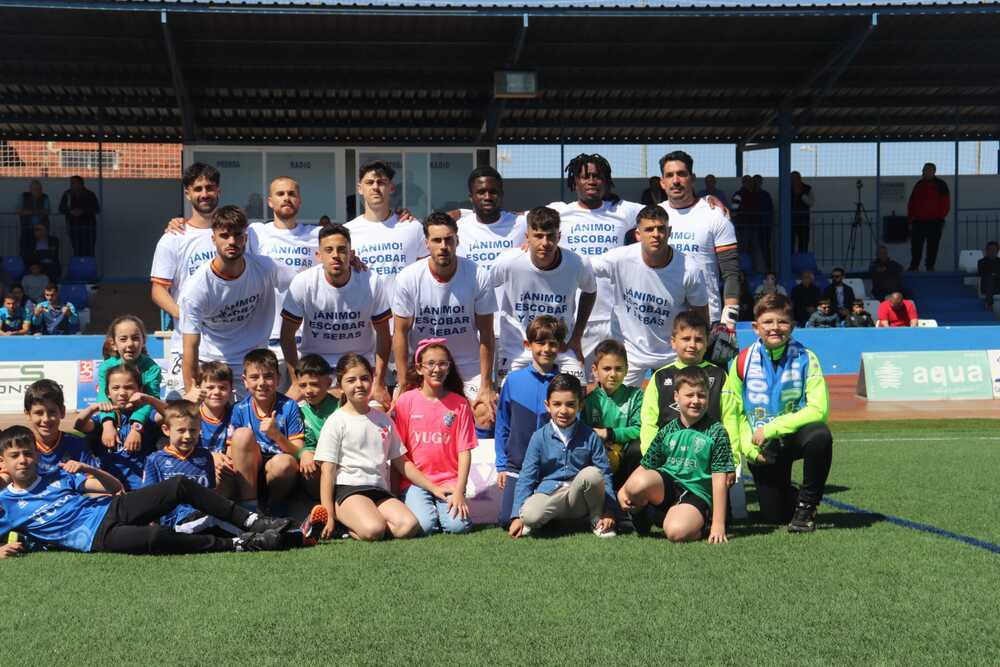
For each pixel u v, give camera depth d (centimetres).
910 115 1891
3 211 1845
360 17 1413
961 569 445
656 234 636
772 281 1681
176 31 1427
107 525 496
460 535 539
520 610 391
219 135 1791
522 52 1527
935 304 1856
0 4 1334
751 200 1859
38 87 1595
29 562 476
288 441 568
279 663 336
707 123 1847
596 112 1788
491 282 653
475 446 570
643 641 354
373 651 346
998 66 1628
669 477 526
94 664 337
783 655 339
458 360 669
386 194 723
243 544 498
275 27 1426
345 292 642
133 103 1659
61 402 546
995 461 786
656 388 549
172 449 537
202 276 633
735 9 1426
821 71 1591
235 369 655
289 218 721
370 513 527
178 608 396
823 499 625
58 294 1639
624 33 1486
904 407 1224
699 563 460
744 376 554
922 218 1897
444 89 1639
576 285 675
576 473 538
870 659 335
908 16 1462
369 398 551
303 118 1739
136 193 1891
